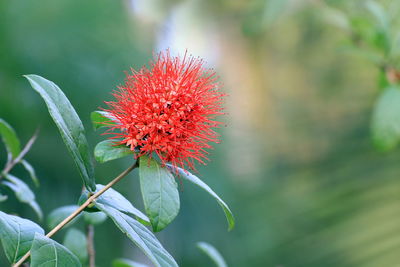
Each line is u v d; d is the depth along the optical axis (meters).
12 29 6.48
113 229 7.13
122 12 7.29
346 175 5.25
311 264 5.44
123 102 2.61
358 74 5.86
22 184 3.30
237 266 7.09
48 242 2.21
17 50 6.47
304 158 5.92
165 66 2.68
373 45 4.20
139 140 2.52
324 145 5.62
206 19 11.25
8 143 3.30
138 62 7.16
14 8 6.56
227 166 7.44
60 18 6.79
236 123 7.85
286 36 8.92
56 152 6.75
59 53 6.73
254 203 6.71
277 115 6.79
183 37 11.31
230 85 9.10
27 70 6.55
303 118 6.12
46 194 6.64
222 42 11.22
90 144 6.70
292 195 6.00
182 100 2.53
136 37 7.42
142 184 2.37
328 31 7.66
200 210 7.74
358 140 5.37
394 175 5.03
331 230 5.23
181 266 7.79
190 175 2.56
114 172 6.78
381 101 3.79
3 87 6.30
